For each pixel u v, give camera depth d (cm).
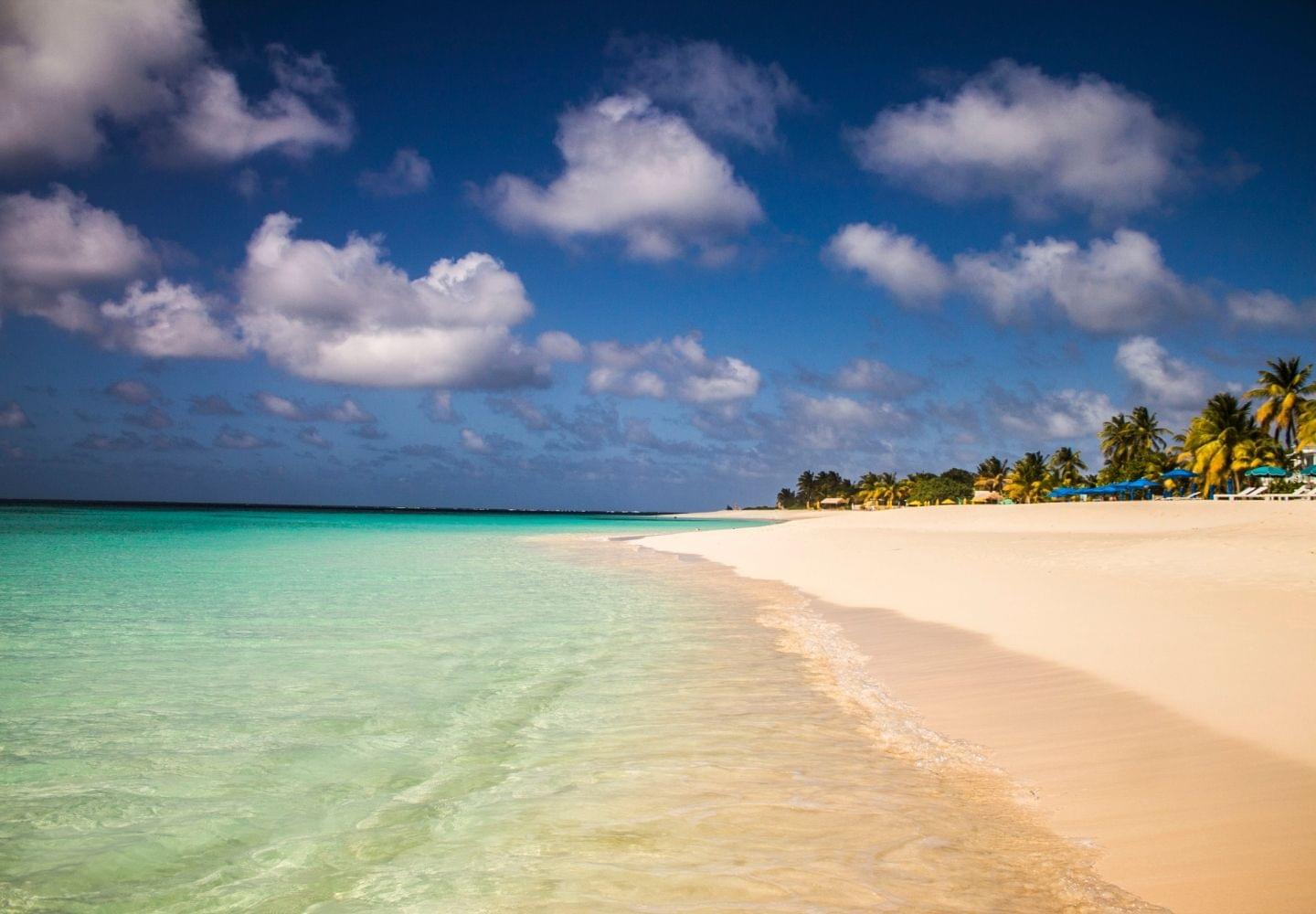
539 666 1220
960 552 2927
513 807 656
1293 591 1373
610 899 501
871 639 1409
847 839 583
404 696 1035
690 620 1723
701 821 621
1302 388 6919
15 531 5575
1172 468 9125
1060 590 1661
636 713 946
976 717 877
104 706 981
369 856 570
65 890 526
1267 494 5694
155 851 583
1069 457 11806
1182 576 1717
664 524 16200
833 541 4025
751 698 1012
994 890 502
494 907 494
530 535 7625
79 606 1886
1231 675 884
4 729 878
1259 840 523
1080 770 687
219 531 6412
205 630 1554
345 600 2061
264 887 528
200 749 812
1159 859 521
